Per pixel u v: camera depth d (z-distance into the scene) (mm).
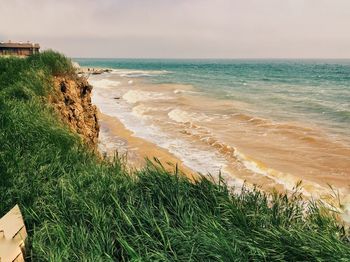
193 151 14703
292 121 21047
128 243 3938
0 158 5812
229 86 47812
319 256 3578
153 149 14984
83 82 13633
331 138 16531
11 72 11102
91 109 13891
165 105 27906
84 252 3656
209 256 3738
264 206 4957
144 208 4586
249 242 3906
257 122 20500
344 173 11656
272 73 93812
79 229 4133
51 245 3807
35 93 9688
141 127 19656
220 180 5664
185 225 4246
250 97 33625
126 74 85875
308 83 55281
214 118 22094
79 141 7754
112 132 18484
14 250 3549
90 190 5090
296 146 15242
